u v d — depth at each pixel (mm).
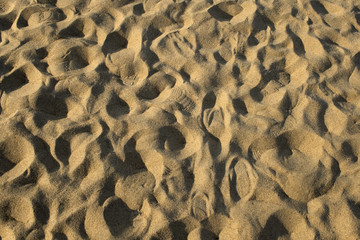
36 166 1777
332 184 1677
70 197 1690
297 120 1902
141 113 1989
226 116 1954
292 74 2152
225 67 2174
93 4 2564
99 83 2127
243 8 2479
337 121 1878
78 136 1896
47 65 2242
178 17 2455
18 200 1688
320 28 2322
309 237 1542
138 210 1688
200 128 1906
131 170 1802
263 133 1848
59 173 1768
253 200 1664
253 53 2240
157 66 2213
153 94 2127
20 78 2205
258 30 2352
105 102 2037
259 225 1579
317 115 1907
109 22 2457
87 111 1994
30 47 2320
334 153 1767
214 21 2395
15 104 2023
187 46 2295
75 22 2447
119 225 1637
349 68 2109
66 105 2066
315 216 1585
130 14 2455
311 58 2166
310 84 2033
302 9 2430
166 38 2344
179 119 1948
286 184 1695
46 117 1984
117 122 1934
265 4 2465
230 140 1841
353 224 1536
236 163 1775
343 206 1598
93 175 1767
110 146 1854
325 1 2482
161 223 1598
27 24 2514
